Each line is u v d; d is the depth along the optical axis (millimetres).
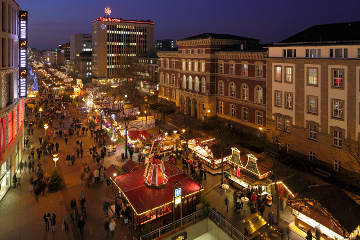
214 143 38156
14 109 31828
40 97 86500
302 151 35812
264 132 42125
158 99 78125
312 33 36812
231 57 51594
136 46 144875
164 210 24016
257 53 44781
